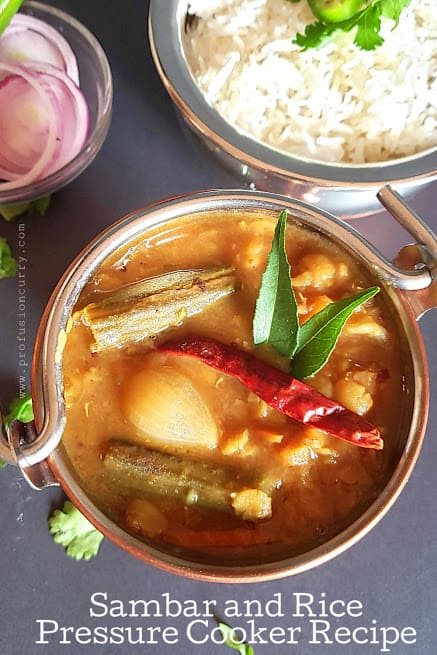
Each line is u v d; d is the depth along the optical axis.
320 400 0.32
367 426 0.32
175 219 0.34
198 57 0.40
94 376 0.33
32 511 0.38
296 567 0.31
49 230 0.40
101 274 0.34
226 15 0.40
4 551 0.38
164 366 0.33
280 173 0.36
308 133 0.39
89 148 0.38
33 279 0.39
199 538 0.33
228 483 0.33
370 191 0.36
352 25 0.37
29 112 0.38
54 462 0.32
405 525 0.39
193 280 0.34
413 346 0.33
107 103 0.39
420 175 0.36
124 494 0.33
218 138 0.36
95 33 0.42
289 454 0.33
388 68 0.40
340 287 0.34
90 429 0.33
